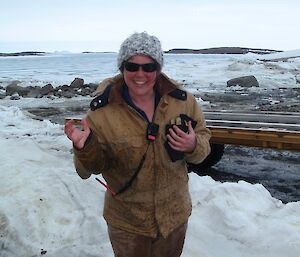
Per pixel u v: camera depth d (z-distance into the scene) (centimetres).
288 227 444
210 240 448
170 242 286
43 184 588
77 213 519
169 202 275
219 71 4141
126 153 256
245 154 1016
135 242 278
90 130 246
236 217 471
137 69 246
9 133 1146
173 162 264
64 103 2019
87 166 249
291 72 3947
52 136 1097
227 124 809
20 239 468
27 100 2175
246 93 2362
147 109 260
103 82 266
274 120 852
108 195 286
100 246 443
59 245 459
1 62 12519
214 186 550
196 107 276
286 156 987
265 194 548
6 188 580
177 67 4862
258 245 429
